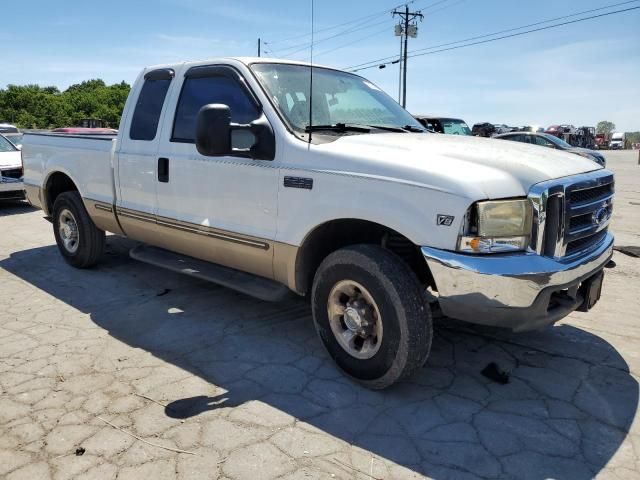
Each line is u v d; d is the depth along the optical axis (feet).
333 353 11.55
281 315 15.15
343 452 9.00
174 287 17.53
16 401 10.46
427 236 9.54
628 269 20.16
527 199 9.52
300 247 11.52
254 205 12.26
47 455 8.85
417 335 10.05
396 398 10.73
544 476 8.46
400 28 110.22
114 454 8.88
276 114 12.00
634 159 108.99
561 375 11.73
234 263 13.41
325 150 10.98
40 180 20.17
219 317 14.97
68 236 19.62
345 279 10.85
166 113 14.70
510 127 111.14
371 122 13.76
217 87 13.51
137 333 13.84
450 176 9.39
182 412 10.16
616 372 11.87
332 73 14.71
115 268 19.67
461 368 12.02
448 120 59.16
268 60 13.62
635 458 8.91
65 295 16.79
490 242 9.28
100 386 11.08
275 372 11.78
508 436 9.48
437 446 9.19
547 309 9.82
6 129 68.64
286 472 8.47
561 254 9.87
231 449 9.04
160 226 15.02
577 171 10.91
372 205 10.14
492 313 9.39
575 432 9.62
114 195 16.63
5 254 22.09
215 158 13.01
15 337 13.52
